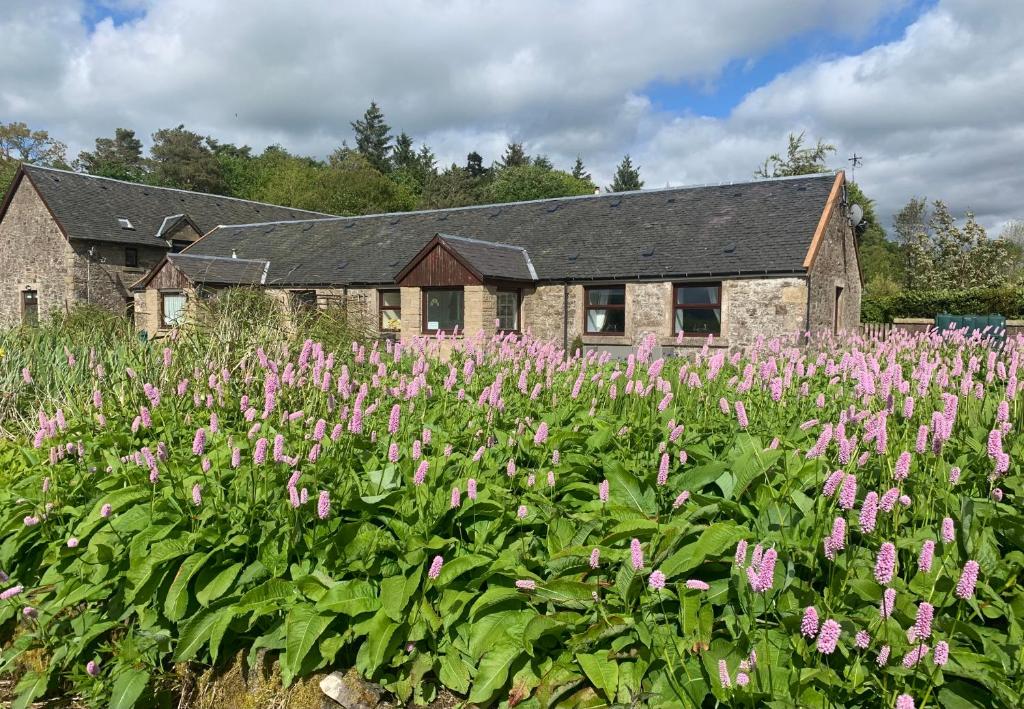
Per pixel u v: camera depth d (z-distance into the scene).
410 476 3.73
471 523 3.54
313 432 4.05
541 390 5.65
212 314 9.14
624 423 4.55
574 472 4.03
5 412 6.69
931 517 3.10
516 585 3.00
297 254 25.33
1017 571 2.78
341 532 3.31
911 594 2.64
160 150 62.09
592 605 2.92
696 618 2.71
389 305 21.86
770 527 3.12
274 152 71.94
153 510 3.65
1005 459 3.06
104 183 30.58
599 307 19.61
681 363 6.97
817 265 17.38
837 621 2.51
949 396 3.69
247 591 3.32
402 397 4.90
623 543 3.16
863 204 51.94
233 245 28.02
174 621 3.42
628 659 2.84
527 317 20.61
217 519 3.54
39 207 27.80
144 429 5.01
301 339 8.74
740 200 20.16
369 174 50.75
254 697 3.24
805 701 2.37
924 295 24.00
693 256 18.41
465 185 65.69
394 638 3.08
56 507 4.00
